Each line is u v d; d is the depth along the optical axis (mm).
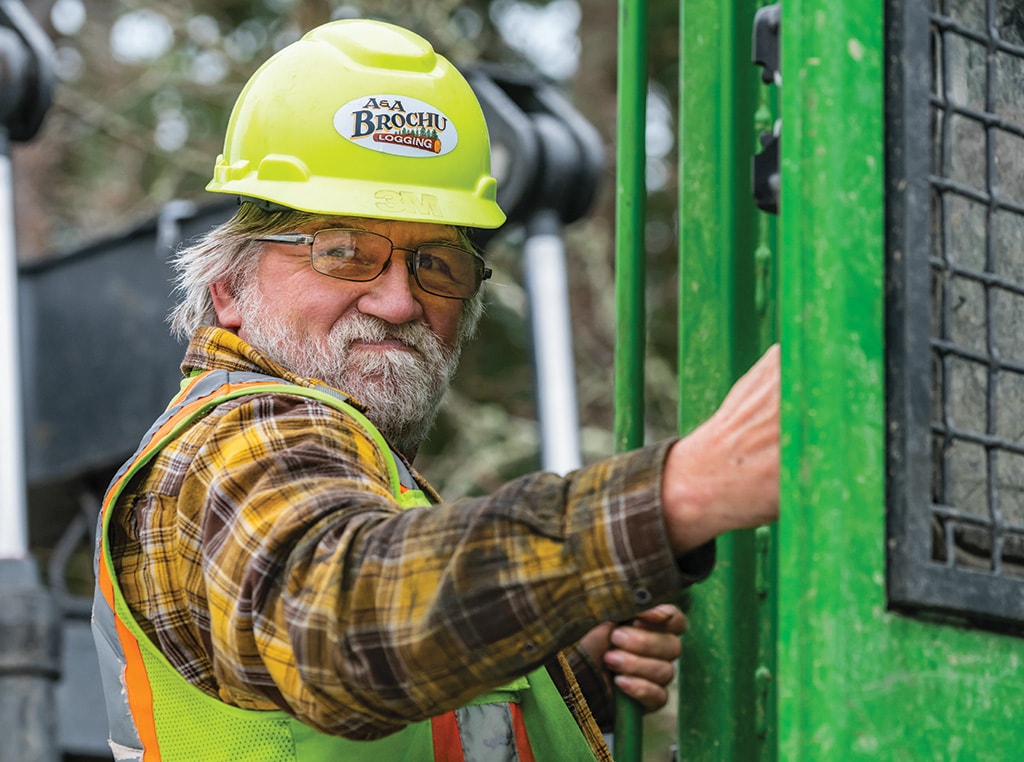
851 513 1148
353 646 1318
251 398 1600
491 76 4133
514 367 7996
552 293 4039
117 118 8344
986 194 1307
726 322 1918
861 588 1146
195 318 2016
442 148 1935
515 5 8453
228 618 1430
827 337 1160
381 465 1601
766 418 1262
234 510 1472
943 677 1188
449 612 1290
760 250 1920
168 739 1643
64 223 8891
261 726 1594
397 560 1326
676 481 1289
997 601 1216
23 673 3422
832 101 1180
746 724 1885
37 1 8602
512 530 1307
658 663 2000
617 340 1903
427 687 1313
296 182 1879
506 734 1730
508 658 1299
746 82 1943
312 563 1369
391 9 7422
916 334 1186
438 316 1958
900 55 1214
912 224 1196
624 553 1275
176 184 8484
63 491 4742
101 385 4461
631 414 1887
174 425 1676
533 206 4066
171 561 1596
